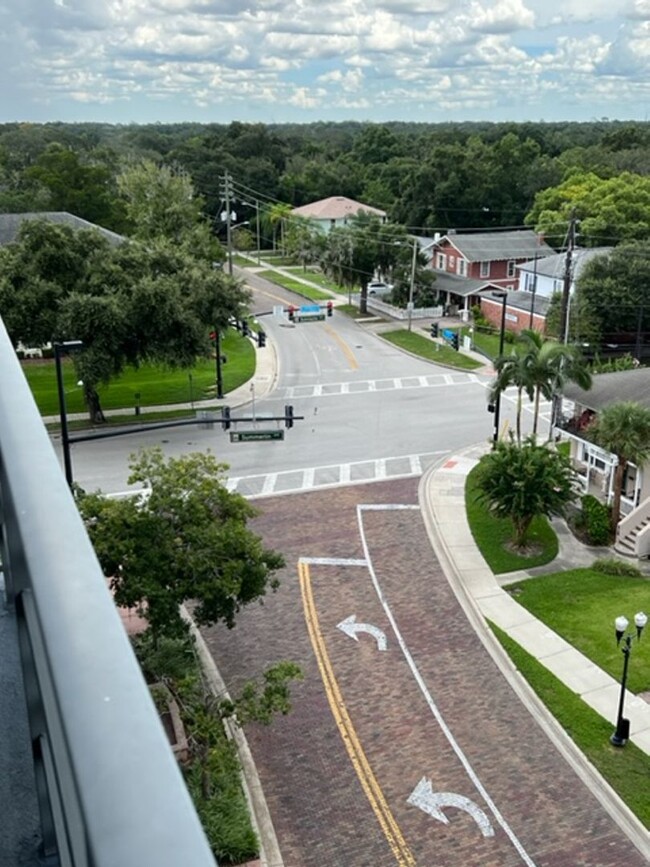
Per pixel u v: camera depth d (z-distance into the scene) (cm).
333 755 1877
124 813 93
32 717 153
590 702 2062
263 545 2903
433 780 1800
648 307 5562
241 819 1633
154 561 1802
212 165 11738
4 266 3953
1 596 262
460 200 9825
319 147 15000
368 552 2872
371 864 1580
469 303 7069
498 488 2817
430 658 2258
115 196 8844
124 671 113
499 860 1588
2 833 200
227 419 2611
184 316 4022
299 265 9950
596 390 3412
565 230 7569
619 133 12256
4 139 13050
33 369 5203
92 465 3616
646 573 2755
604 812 1709
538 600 2553
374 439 4003
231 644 2319
